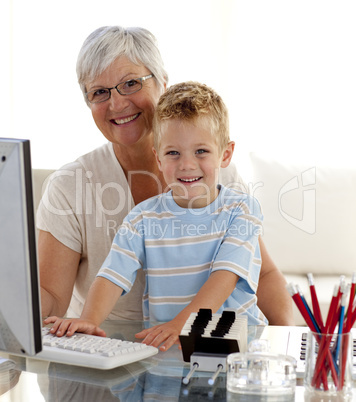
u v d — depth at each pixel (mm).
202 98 1346
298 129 3127
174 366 1011
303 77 3113
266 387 889
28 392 911
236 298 1340
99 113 1470
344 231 2533
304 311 886
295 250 2545
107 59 1414
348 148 3080
